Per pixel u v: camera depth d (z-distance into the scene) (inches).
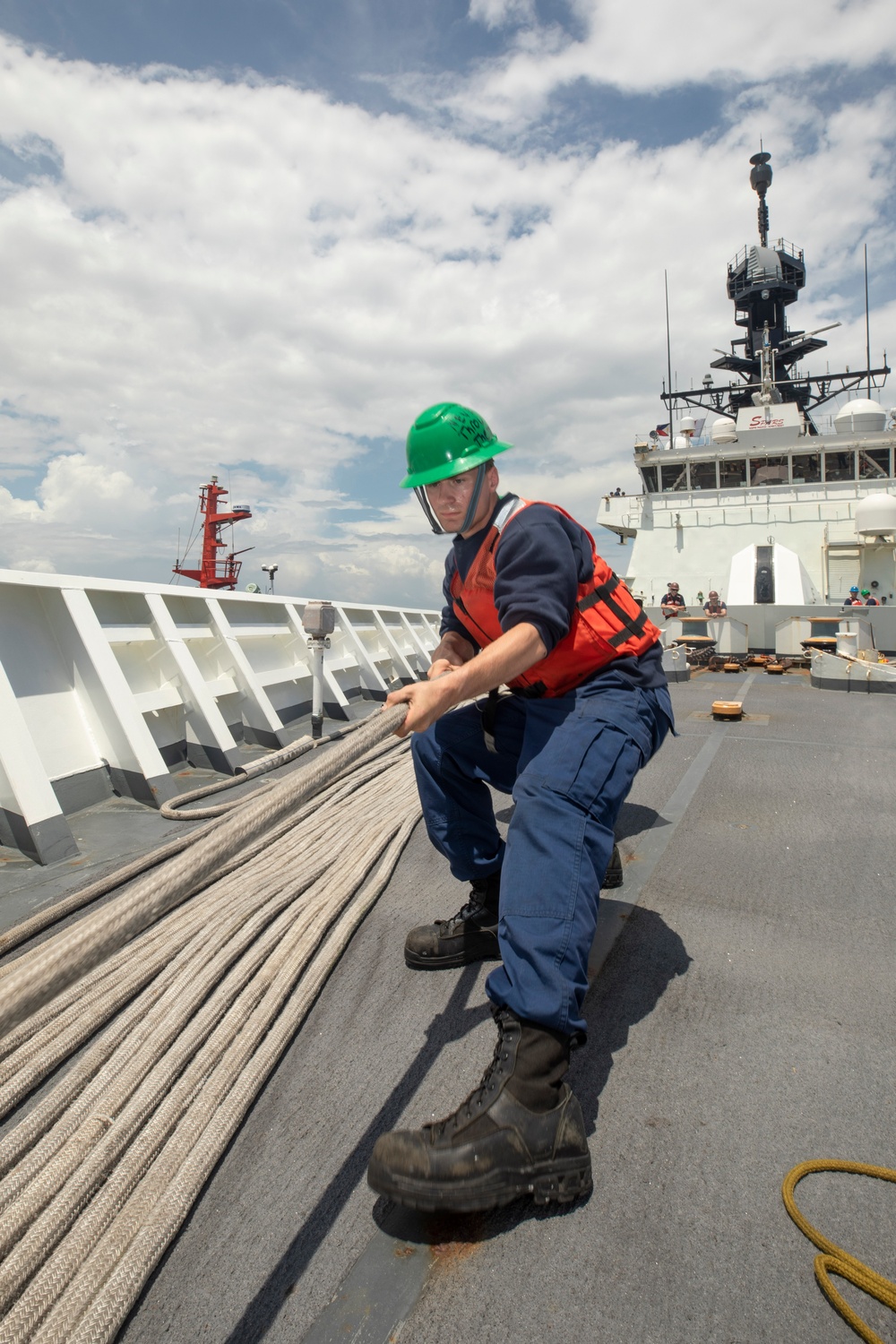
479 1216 55.0
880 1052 73.6
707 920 103.3
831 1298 46.8
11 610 156.9
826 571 556.7
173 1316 47.6
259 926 99.0
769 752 213.2
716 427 631.8
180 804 158.2
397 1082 70.1
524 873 60.8
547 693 76.1
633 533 666.8
